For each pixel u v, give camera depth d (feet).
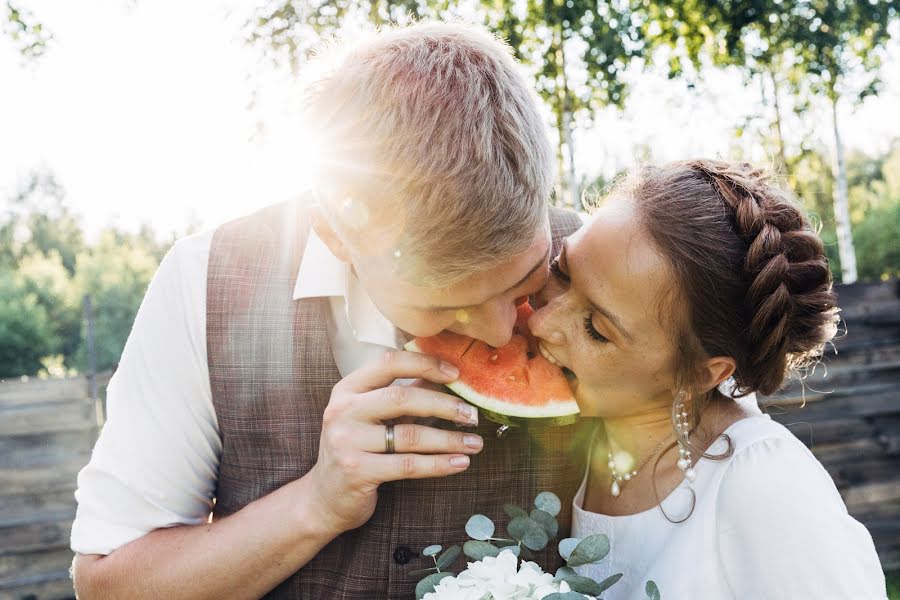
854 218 93.61
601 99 27.40
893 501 18.63
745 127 29.73
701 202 5.25
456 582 4.68
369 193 4.60
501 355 5.77
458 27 5.28
